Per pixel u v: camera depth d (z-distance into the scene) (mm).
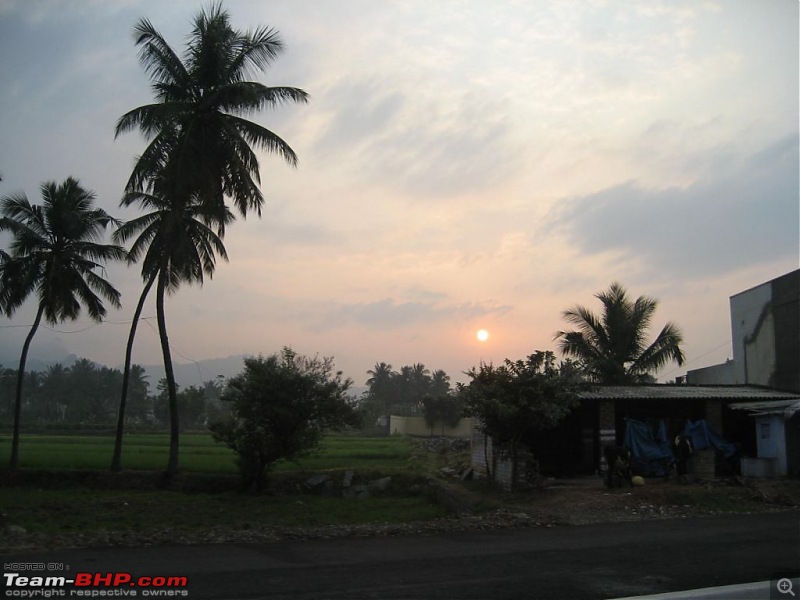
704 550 11664
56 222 31438
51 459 32562
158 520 19297
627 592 8648
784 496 18875
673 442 23750
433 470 30812
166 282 28703
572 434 25344
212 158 26062
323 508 22359
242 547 12531
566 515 17234
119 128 25594
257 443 24547
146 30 26016
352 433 80000
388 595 8484
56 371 110625
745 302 32406
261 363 24719
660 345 37969
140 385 110250
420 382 118688
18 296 31406
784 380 29266
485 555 11398
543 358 22000
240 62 26609
